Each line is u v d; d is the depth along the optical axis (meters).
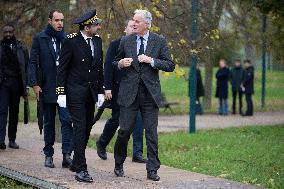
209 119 32.66
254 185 12.97
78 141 12.65
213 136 23.19
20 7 22.92
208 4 22.95
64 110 14.20
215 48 24.06
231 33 30.81
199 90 36.00
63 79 12.70
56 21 14.20
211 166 16.08
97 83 12.88
